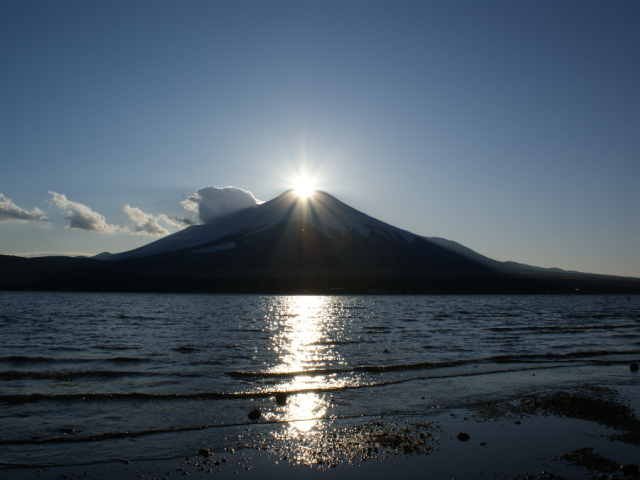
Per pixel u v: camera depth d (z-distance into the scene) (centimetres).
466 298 15900
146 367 2384
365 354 2870
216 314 7031
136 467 1097
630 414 1592
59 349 3059
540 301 13850
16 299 11494
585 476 1082
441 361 2595
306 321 5753
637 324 5647
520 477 1068
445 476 1066
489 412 1589
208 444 1252
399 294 19550
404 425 1435
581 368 2433
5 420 1427
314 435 1332
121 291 18325
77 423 1411
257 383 1994
